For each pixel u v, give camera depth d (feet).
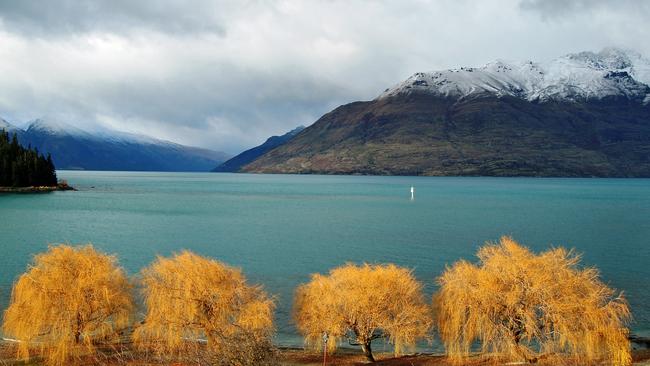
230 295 123.75
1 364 116.06
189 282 121.29
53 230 361.51
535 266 119.96
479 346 141.28
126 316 128.47
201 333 126.62
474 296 120.67
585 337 115.55
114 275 128.88
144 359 113.50
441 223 431.43
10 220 416.67
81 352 120.37
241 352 79.66
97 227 383.04
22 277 121.39
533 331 116.16
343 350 138.62
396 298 127.13
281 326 155.94
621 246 311.68
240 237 344.28
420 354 133.80
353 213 517.55
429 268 242.37
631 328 152.56
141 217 456.86
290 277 222.28
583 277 123.65
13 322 120.16
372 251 290.15
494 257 128.47
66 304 117.39
